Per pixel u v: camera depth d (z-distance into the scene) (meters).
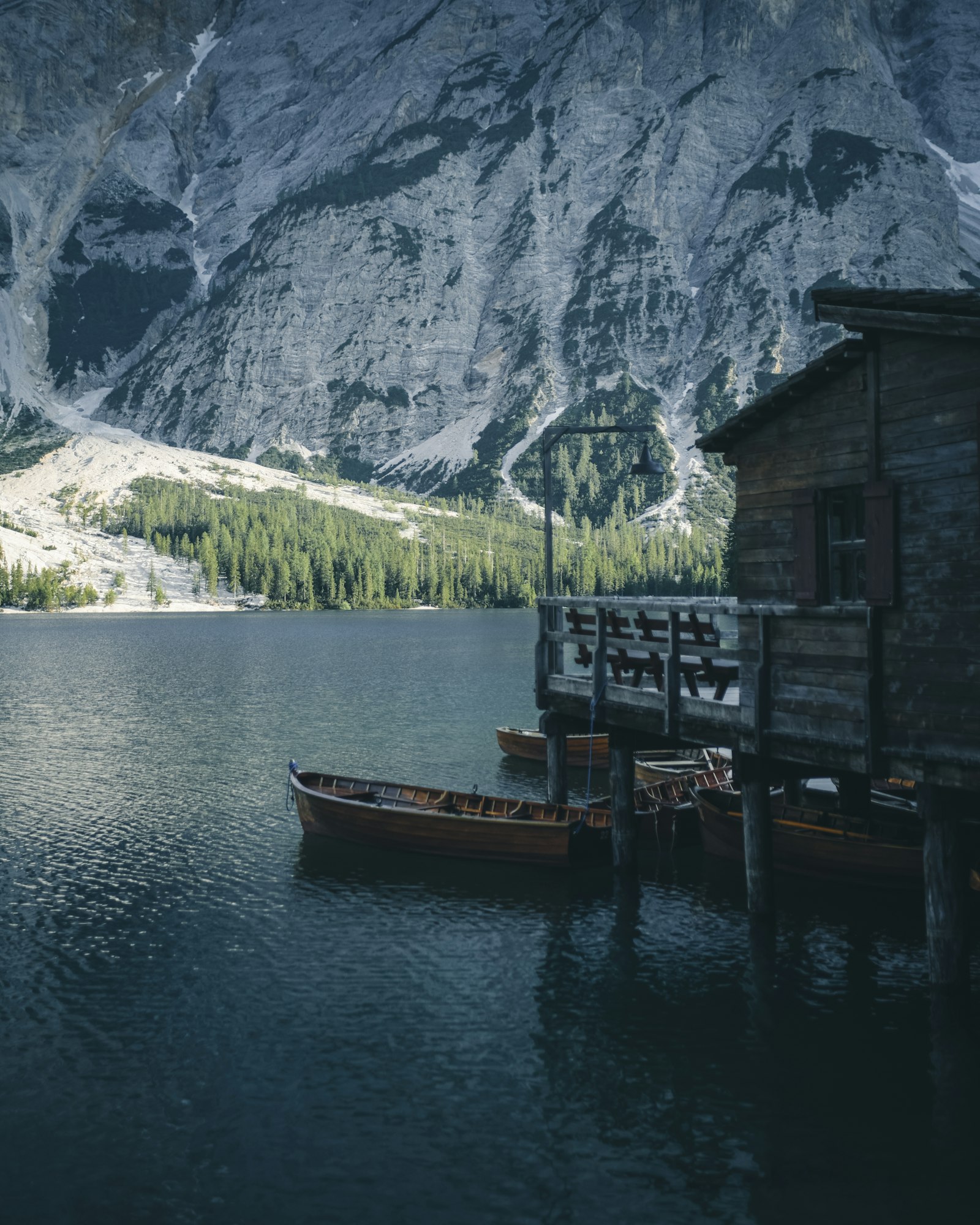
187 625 186.62
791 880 24.47
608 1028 16.80
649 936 21.00
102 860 27.56
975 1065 15.27
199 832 30.70
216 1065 15.75
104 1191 12.56
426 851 27.14
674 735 21.16
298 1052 16.17
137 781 38.88
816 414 17.70
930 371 15.09
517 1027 16.91
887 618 16.03
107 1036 16.78
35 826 31.52
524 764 42.12
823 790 26.78
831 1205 12.00
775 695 18.55
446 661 99.12
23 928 22.11
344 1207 12.22
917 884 22.67
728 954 19.89
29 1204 12.34
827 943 20.34
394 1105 14.49
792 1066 15.34
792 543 18.25
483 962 19.83
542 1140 13.53
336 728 52.59
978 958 19.47
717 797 26.97
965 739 14.72
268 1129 13.92
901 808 24.16
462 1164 13.02
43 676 84.12
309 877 25.64
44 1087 15.11
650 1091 14.73
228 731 51.72
